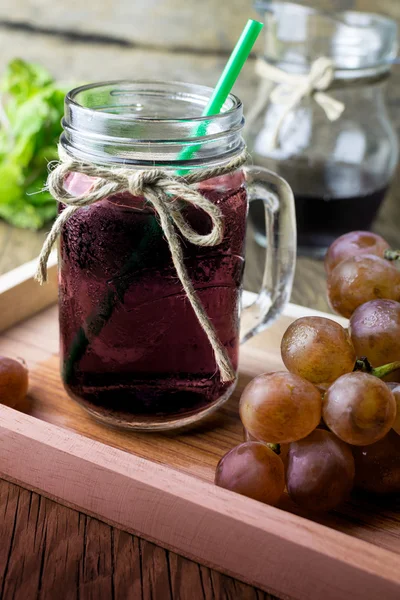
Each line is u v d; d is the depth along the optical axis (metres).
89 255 0.32
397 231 0.61
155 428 0.35
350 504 0.32
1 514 0.32
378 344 0.34
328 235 0.55
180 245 0.32
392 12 0.68
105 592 0.29
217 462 0.34
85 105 0.35
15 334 0.42
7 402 0.36
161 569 0.30
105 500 0.31
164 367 0.33
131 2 0.72
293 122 0.53
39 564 0.30
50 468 0.32
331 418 0.30
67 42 0.75
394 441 0.32
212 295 0.33
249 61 0.71
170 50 0.73
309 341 0.33
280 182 0.38
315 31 0.53
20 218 0.60
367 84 0.53
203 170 0.31
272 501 0.31
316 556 0.27
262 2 0.56
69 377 0.35
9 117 0.64
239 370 0.40
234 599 0.29
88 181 0.32
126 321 0.33
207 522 0.29
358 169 0.53
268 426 0.31
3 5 0.75
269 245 0.40
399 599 0.26
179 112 0.36
